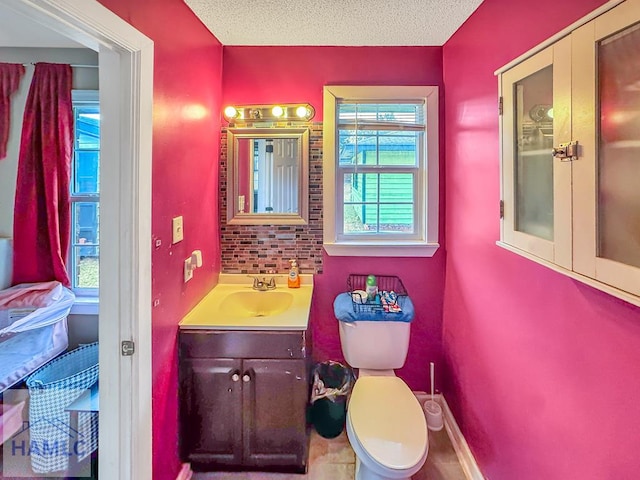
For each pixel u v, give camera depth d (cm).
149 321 135
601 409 93
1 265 215
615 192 75
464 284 191
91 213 242
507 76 124
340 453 192
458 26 194
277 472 178
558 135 94
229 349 170
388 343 202
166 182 149
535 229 111
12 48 221
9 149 221
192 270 181
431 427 213
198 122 186
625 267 72
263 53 224
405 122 229
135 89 123
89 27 101
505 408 146
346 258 229
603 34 76
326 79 224
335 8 177
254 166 228
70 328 234
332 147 225
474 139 175
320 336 231
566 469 107
